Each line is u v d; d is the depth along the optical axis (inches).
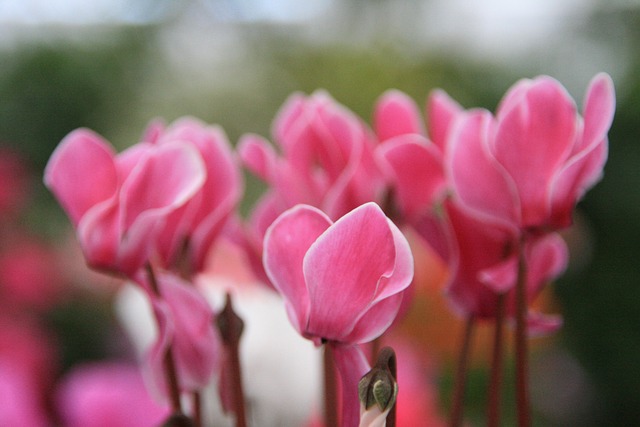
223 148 22.0
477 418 49.8
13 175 68.9
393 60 96.2
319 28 121.9
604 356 77.1
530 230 20.9
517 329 20.9
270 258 18.9
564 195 20.6
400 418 29.0
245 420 21.1
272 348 32.3
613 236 79.5
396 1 122.8
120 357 61.4
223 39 112.0
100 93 92.9
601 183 80.7
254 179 72.7
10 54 90.4
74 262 65.9
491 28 121.4
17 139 87.4
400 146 21.9
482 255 21.6
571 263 66.6
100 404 26.9
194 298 20.9
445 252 22.3
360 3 123.5
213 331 20.9
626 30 112.0
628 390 75.9
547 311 54.5
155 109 96.3
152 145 21.6
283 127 23.3
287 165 22.5
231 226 22.9
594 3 115.4
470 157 21.0
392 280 18.5
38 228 75.9
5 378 29.6
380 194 22.1
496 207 20.9
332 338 18.8
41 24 96.3
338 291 18.6
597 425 74.4
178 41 107.4
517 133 20.6
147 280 20.9
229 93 97.5
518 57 110.5
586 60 111.5
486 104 94.7
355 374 18.8
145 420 27.0
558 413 67.7
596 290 78.5
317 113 22.3
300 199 22.5
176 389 21.0
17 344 53.2
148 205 20.8
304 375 32.6
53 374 55.3
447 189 22.2
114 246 20.7
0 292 63.6
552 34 115.8
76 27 98.5
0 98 88.4
